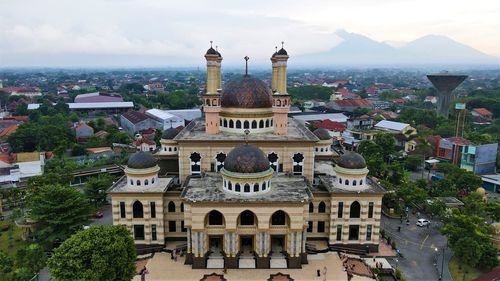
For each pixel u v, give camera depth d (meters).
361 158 81.81
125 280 60.78
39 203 82.56
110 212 104.44
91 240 59.78
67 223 80.00
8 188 110.25
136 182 80.25
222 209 71.25
